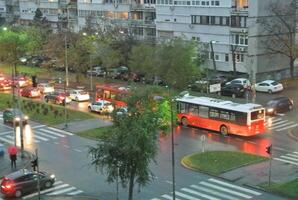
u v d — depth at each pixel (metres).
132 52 93.75
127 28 112.44
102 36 104.62
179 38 91.94
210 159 50.88
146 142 37.03
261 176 46.00
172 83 84.62
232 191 43.03
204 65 95.62
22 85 97.62
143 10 117.25
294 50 90.00
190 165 49.31
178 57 85.00
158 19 111.31
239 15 94.38
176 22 107.25
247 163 49.41
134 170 37.38
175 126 61.78
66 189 44.88
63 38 110.12
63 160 53.00
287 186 43.34
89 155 53.84
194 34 103.50
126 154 36.62
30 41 115.19
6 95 90.06
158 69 86.38
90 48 98.06
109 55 97.19
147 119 37.84
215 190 43.38
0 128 68.62
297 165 48.84
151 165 49.97
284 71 97.62
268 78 95.19
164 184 45.06
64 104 73.44
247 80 84.75
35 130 66.56
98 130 64.38
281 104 70.75
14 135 60.78
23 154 54.59
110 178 38.31
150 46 93.62
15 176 44.00
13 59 103.94
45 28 129.50
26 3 161.38
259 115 60.44
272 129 63.41
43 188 45.12
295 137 59.47
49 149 57.41
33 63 118.75
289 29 89.62
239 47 95.06
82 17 135.38
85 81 101.38
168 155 53.25
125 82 97.94
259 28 92.31
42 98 87.94
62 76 107.25
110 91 78.25
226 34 97.19
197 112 64.88
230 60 97.69
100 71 105.88
